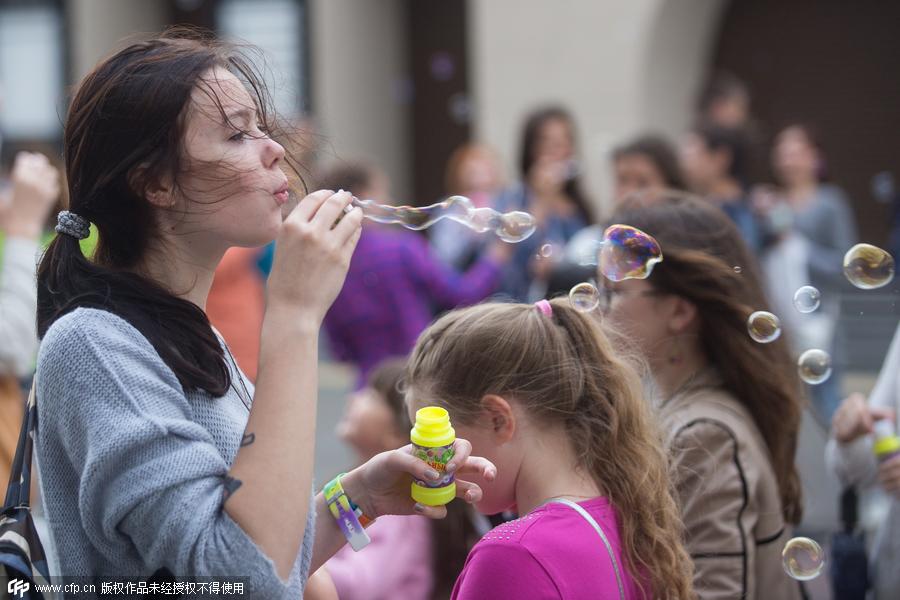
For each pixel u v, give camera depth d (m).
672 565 2.81
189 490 2.19
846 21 12.62
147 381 2.29
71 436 2.29
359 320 7.08
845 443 4.05
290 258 2.39
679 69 12.31
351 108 13.71
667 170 7.00
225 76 2.49
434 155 14.66
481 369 2.88
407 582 3.80
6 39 14.98
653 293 3.65
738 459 3.40
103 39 14.29
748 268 3.81
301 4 14.43
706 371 3.71
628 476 2.86
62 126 2.76
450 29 14.46
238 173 2.43
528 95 12.18
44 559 2.44
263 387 2.31
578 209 8.16
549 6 12.03
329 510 2.76
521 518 2.75
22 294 4.82
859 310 7.80
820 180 9.18
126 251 2.53
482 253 8.07
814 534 4.47
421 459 2.62
